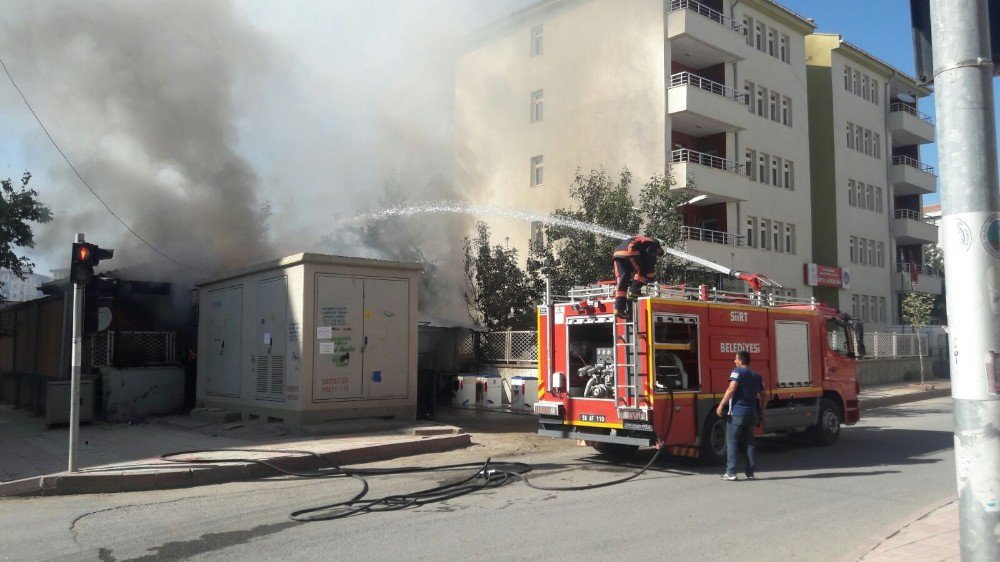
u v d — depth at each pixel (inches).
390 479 363.6
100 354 648.4
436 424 531.2
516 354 724.0
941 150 145.9
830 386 497.7
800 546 239.1
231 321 606.9
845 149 1294.3
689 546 238.5
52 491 335.9
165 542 246.7
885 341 1111.0
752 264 1038.4
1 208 619.8
